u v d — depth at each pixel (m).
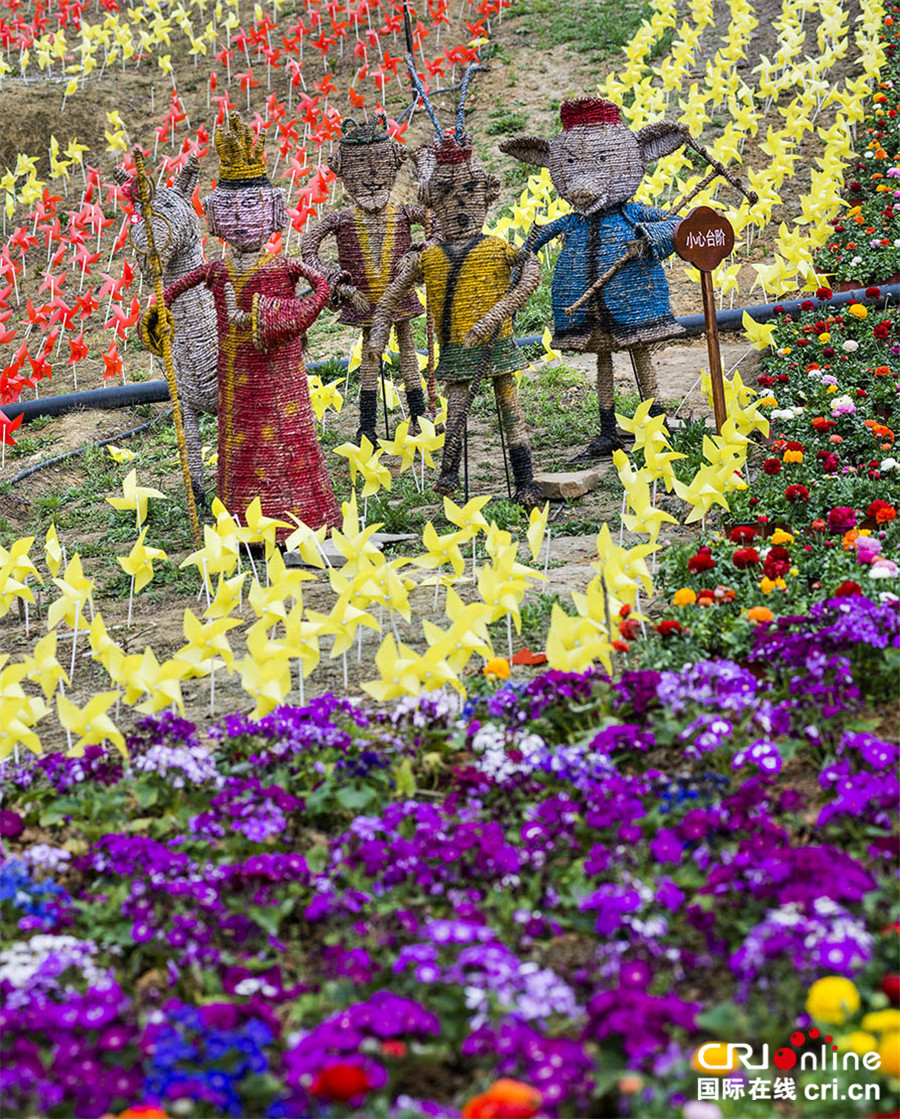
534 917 3.41
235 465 7.72
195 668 4.69
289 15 21.86
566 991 3.00
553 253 13.85
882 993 2.96
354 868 3.73
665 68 16.06
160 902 3.69
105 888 3.83
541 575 5.08
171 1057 2.85
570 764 3.99
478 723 4.49
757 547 6.09
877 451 7.55
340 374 11.62
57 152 16.66
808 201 11.35
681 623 5.25
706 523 7.17
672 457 6.27
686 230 7.16
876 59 15.41
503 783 4.06
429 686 4.54
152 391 11.75
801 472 7.17
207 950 3.44
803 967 3.04
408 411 10.77
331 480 9.14
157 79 20.61
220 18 22.16
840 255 12.26
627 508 7.70
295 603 4.82
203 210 7.63
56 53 20.22
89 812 4.24
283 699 4.66
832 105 16.59
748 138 16.06
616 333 8.19
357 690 5.42
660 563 6.52
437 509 8.10
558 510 7.86
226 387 7.71
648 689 4.42
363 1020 2.93
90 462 10.46
